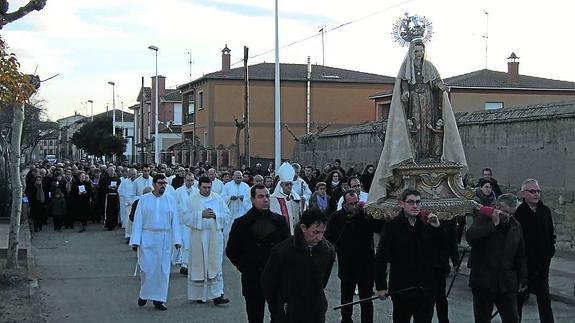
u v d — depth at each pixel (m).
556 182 16.02
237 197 17.53
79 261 16.00
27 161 69.38
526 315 10.03
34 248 18.44
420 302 7.30
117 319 10.05
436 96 12.93
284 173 11.88
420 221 7.36
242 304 11.09
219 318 10.04
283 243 6.02
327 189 18.55
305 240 5.93
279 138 27.38
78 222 25.94
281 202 11.88
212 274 11.12
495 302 7.69
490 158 18.61
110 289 12.45
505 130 17.92
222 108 49.00
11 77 10.04
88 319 10.05
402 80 12.80
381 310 10.41
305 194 16.81
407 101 12.74
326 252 6.01
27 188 22.98
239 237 7.95
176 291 12.28
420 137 12.79
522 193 8.66
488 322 7.67
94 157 74.56
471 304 10.83
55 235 21.84
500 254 7.54
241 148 49.00
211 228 11.18
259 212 7.99
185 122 56.31
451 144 12.81
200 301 11.18
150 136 68.00
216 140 48.84
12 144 13.34
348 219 8.74
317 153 31.73
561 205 15.83
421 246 7.30
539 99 39.19
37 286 12.34
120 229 23.66
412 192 7.32
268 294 6.02
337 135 29.56
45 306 10.94
